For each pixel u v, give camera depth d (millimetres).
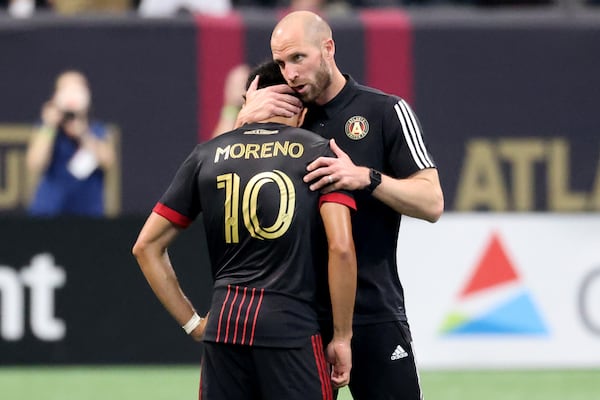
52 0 38000
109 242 31891
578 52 35219
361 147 18156
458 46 35000
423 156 18000
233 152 16781
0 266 31672
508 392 29688
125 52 34438
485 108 35156
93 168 34500
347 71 34875
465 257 32062
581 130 35344
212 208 16750
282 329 16250
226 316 16469
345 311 16547
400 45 34906
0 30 34094
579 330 32281
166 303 17531
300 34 17156
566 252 32250
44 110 34375
